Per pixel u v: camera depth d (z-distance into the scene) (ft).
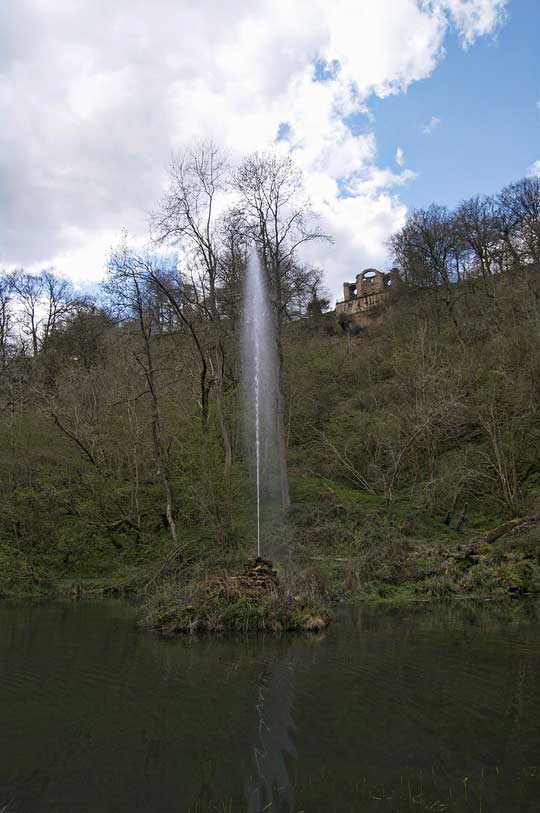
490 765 13.97
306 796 12.55
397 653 25.99
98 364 100.37
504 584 46.80
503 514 67.87
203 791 12.83
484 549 52.21
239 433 80.12
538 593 46.39
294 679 21.65
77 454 70.49
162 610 34.01
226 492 55.52
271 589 34.40
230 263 79.77
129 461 67.92
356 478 86.89
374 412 98.43
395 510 69.72
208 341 76.38
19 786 13.12
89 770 13.92
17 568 54.75
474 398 82.02
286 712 17.84
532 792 12.62
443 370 86.33
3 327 124.57
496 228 141.59
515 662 24.14
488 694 19.53
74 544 59.93
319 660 24.81
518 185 137.08
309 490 80.33
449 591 46.50
